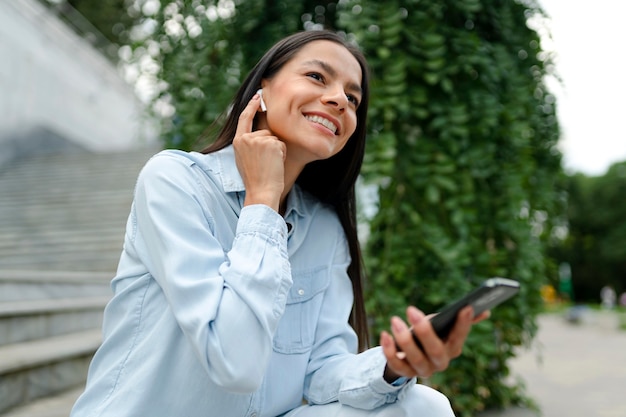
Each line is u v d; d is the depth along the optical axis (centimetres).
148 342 94
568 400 348
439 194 215
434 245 206
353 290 137
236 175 108
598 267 3016
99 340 271
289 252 118
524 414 241
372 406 102
